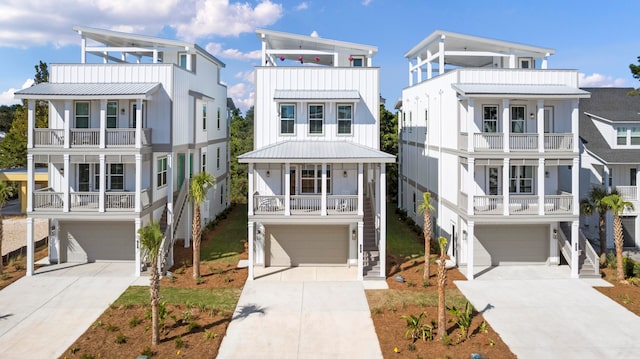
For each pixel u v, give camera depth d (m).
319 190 24.53
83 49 26.75
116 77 24.11
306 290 20.62
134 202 22.70
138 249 22.19
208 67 32.84
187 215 27.78
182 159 28.48
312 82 25.03
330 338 16.00
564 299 19.55
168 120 24.19
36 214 22.08
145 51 29.06
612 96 33.12
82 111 24.02
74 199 23.80
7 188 22.75
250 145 55.16
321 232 24.14
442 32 27.12
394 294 20.12
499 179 24.22
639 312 18.19
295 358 14.64
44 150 22.06
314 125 25.06
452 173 25.52
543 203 22.31
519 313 18.05
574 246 22.33
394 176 48.59
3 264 23.83
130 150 22.14
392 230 32.34
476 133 22.25
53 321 17.11
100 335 15.91
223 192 38.84
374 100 25.09
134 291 20.12
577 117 22.50
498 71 24.11
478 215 22.17
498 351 14.91
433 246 27.34
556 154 22.34
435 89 28.81
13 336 15.90
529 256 24.52
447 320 17.30
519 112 24.17
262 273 23.00
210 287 20.86
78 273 22.53
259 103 24.92
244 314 17.94
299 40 26.44
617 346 15.42
